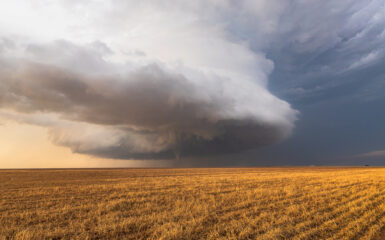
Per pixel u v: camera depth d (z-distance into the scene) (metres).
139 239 7.59
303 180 25.91
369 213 9.56
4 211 11.40
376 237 7.17
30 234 7.83
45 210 11.54
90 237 7.70
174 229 7.95
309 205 11.80
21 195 16.27
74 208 11.88
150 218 9.66
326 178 27.70
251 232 7.77
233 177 32.66
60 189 19.58
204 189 18.84
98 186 21.45
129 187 20.73
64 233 8.08
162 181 27.08
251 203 12.64
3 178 32.97
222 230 8.09
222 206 12.09
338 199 13.40
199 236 7.67
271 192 16.38
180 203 12.84
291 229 7.94
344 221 8.78
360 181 22.95
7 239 7.72
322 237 7.29
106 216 10.20
